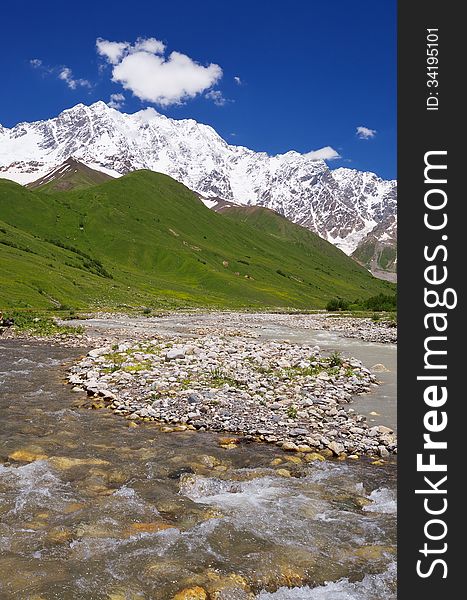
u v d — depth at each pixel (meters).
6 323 59.22
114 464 15.92
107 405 23.03
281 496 13.96
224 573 10.26
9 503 12.94
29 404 22.91
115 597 9.38
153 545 11.20
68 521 12.12
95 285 134.50
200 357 33.88
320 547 11.41
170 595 9.52
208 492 14.10
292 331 64.12
